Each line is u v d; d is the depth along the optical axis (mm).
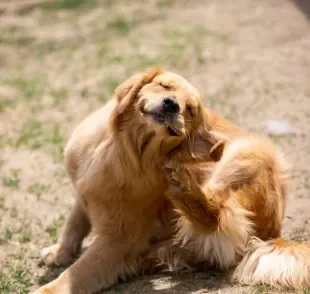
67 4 5574
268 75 3979
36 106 3676
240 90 3779
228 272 2363
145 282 2336
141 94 2281
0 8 5379
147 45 4645
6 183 2906
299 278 2248
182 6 5586
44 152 3189
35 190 2871
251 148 2465
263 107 3557
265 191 2404
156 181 2330
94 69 4223
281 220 2453
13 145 3250
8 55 4500
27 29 5016
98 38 4859
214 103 3617
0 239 2543
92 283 2289
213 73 4059
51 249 2457
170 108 2217
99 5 5629
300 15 5168
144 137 2277
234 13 5336
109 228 2346
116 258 2338
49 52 4605
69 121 3504
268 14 5242
